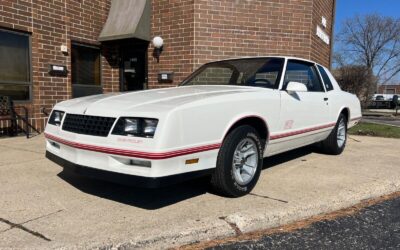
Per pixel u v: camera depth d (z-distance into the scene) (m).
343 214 4.14
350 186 4.80
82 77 10.01
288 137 5.12
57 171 5.34
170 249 3.26
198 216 3.72
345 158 6.64
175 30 9.75
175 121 3.54
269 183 4.91
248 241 3.43
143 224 3.51
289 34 10.28
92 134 3.83
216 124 3.93
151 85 10.29
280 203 4.12
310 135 5.77
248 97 4.37
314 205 4.08
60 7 9.15
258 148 4.51
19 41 8.40
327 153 6.95
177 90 4.73
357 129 11.60
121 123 3.66
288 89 4.87
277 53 10.21
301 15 10.35
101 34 10.26
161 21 9.95
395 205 4.46
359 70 28.08
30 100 8.71
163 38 9.96
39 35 8.73
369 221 3.94
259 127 4.67
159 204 4.06
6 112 8.07
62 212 3.81
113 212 3.82
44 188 4.57
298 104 5.28
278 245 3.36
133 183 3.57
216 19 9.59
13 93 8.37
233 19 9.73
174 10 9.72
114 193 4.40
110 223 3.54
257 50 10.01
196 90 4.66
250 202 4.15
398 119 22.62
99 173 3.79
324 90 6.29
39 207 3.94
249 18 9.86
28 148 6.96
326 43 12.70
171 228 3.38
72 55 9.70
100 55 10.45
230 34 9.73
